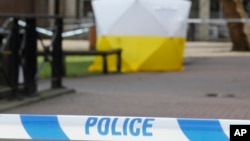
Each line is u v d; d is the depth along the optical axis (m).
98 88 24.38
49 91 21.38
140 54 33.31
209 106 18.81
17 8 64.62
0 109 16.94
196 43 69.00
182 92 23.19
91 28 46.44
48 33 30.09
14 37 18.53
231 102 19.94
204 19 71.44
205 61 40.81
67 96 21.16
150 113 17.06
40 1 66.44
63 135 8.18
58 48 22.09
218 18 75.94
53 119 8.19
